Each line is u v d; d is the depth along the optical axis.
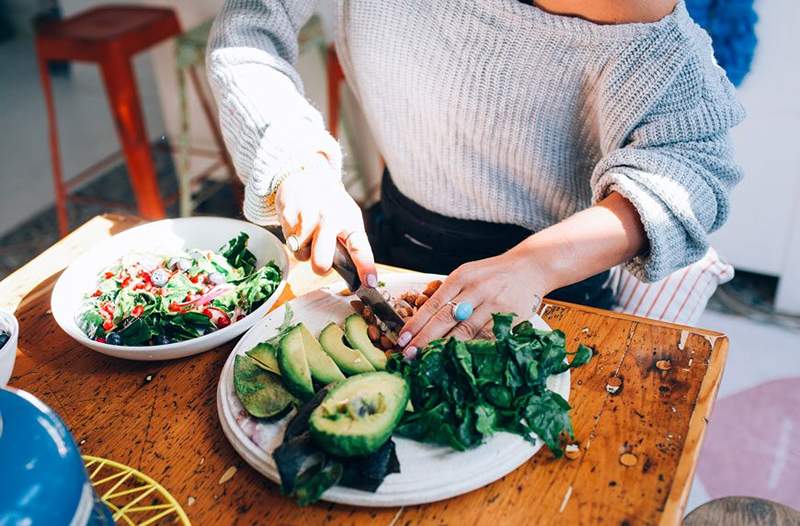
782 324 1.96
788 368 1.81
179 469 0.72
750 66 1.71
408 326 0.81
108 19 2.17
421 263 1.20
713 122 0.87
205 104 2.39
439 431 0.69
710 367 0.80
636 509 0.65
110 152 3.07
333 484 0.65
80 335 0.85
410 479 0.67
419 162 1.14
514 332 0.77
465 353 0.71
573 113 0.99
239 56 1.08
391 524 0.65
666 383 0.78
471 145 1.07
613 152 0.90
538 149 1.02
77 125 3.32
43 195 2.78
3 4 4.22
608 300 1.18
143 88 3.61
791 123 1.76
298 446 0.67
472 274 0.83
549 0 0.93
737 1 1.63
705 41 0.92
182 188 2.35
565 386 0.75
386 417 0.66
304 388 0.74
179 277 0.94
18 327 0.86
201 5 2.47
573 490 0.67
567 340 0.85
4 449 0.53
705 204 0.86
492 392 0.70
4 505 0.50
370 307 0.85
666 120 0.87
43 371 0.86
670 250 0.85
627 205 0.87
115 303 0.91
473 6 0.96
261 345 0.81
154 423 0.78
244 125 1.03
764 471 1.55
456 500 0.67
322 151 1.01
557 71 0.95
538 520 0.65
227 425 0.74
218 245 1.03
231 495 0.69
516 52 0.96
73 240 1.11
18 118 3.41
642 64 0.88
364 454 0.65
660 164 0.85
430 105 1.06
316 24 2.16
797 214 1.84
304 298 0.90
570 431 0.70
